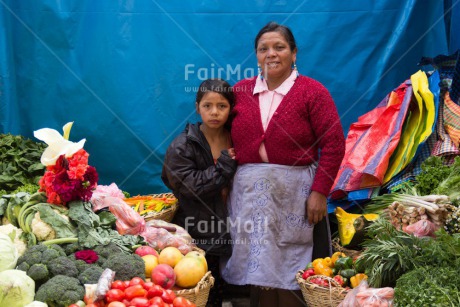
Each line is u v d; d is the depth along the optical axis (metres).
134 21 4.66
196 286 3.44
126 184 4.84
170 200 4.31
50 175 3.56
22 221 3.49
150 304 2.98
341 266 3.68
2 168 4.58
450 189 3.99
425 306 2.88
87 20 4.66
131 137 4.75
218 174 3.84
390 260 3.29
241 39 4.70
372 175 4.35
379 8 4.66
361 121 4.66
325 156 3.73
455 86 4.66
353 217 4.14
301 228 3.80
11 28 4.66
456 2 4.73
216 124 3.85
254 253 3.73
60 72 4.70
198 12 4.67
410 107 4.54
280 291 3.92
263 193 3.73
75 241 3.45
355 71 4.72
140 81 4.71
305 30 4.68
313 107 3.71
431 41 4.68
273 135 3.73
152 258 3.52
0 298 3.04
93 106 4.72
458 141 4.30
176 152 3.88
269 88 3.83
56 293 3.06
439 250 3.18
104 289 3.03
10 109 4.68
